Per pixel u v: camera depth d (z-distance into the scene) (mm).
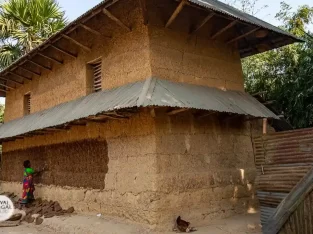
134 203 6895
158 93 6254
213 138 7793
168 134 6910
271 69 12789
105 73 8312
